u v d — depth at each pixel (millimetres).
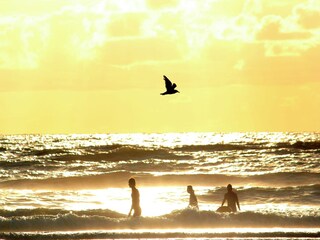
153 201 143625
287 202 143375
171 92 65562
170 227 97562
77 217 98250
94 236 87938
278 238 86938
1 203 135625
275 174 196250
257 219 100625
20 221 96812
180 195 155375
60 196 151125
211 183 193500
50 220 97250
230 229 95750
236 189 159250
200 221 99250
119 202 142375
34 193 156875
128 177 194750
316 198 147875
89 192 162750
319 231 91000
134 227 97125
